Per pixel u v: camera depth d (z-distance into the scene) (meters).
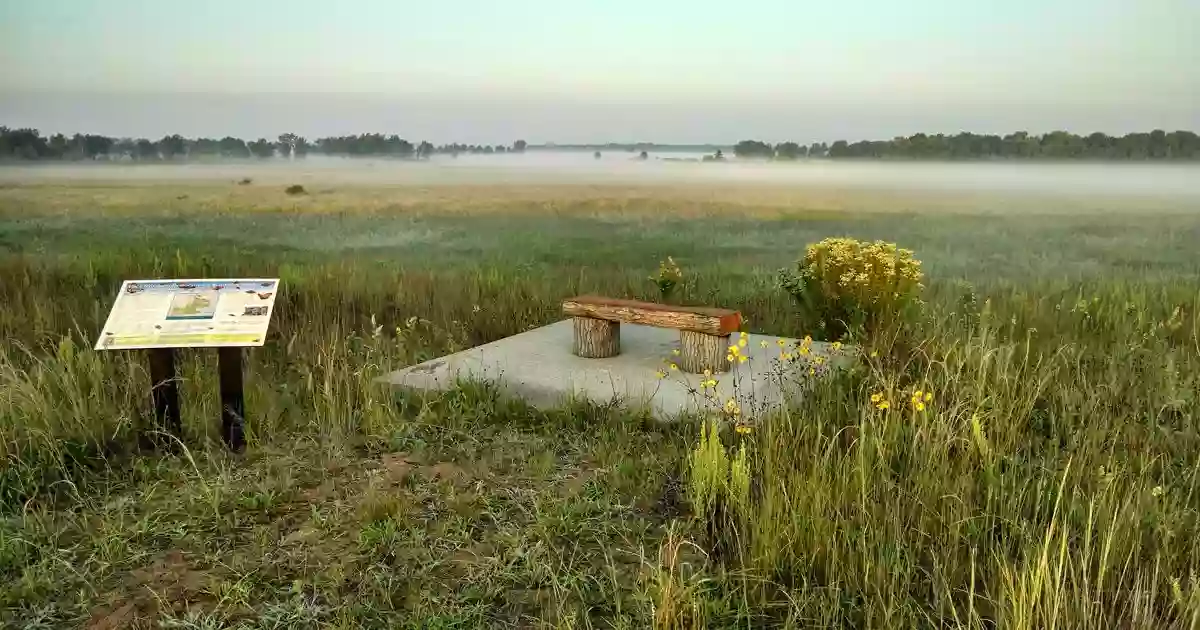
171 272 10.09
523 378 5.77
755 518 3.58
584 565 3.39
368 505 3.80
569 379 5.73
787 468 4.02
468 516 3.79
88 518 3.81
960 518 3.57
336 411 5.08
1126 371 5.60
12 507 3.91
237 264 10.72
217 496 3.86
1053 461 4.16
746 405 5.12
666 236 12.25
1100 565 3.06
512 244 11.98
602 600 3.11
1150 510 3.57
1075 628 2.78
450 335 7.31
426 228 13.10
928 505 3.65
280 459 4.51
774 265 11.04
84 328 7.27
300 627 2.94
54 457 4.33
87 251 10.86
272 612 2.99
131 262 10.26
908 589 3.05
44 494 4.08
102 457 4.43
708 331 5.68
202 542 3.56
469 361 6.22
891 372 5.13
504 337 7.88
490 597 3.12
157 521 3.71
